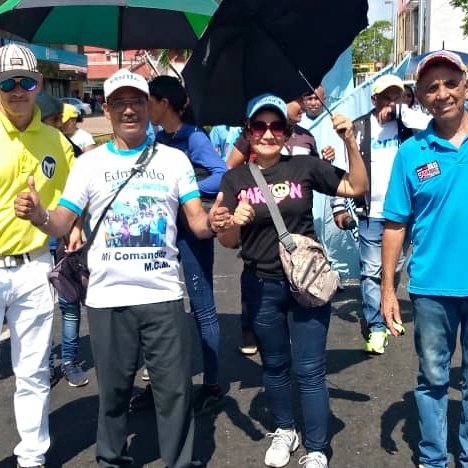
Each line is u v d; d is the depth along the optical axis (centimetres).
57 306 632
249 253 330
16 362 338
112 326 309
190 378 321
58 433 396
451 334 311
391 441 373
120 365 314
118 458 327
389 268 320
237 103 369
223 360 501
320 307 324
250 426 397
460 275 298
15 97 319
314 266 312
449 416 397
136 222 302
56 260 404
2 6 368
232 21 335
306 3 335
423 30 3894
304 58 358
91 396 450
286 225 325
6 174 321
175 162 313
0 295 325
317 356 329
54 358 514
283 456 350
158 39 484
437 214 298
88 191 306
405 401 422
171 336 310
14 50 320
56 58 2531
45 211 292
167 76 394
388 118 495
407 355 499
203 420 406
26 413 338
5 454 371
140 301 305
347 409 413
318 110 577
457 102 288
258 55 356
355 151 314
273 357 344
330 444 371
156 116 389
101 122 3894
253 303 334
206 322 407
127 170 304
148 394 419
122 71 304
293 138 451
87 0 347
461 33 3462
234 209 328
